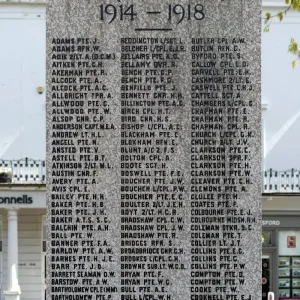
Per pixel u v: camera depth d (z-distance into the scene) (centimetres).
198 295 1217
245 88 1221
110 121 1219
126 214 1217
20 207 3503
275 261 3638
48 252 1219
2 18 3769
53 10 1217
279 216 3653
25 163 3731
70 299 1218
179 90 1219
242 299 1217
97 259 1217
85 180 1219
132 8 1219
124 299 1217
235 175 1220
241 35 1220
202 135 1220
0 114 3766
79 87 1220
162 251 1216
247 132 1221
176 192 1217
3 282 3616
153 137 1217
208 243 1218
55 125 1220
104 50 1219
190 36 1220
